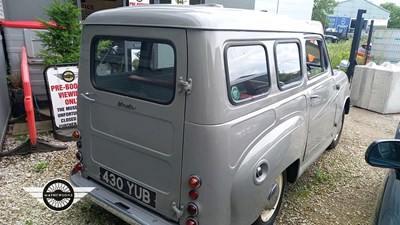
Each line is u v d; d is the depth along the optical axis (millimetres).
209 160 2078
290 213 3352
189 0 8258
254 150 2375
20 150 4230
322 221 3252
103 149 2699
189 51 2016
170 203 2301
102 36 2525
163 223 2307
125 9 2422
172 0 7609
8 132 4988
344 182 4090
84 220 3027
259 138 2467
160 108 2201
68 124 4930
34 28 5605
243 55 2281
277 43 2715
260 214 2684
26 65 4551
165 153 2246
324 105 3820
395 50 11859
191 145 2098
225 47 2090
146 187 2434
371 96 7566
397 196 1815
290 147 2822
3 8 6094
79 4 7121
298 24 3248
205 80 2004
